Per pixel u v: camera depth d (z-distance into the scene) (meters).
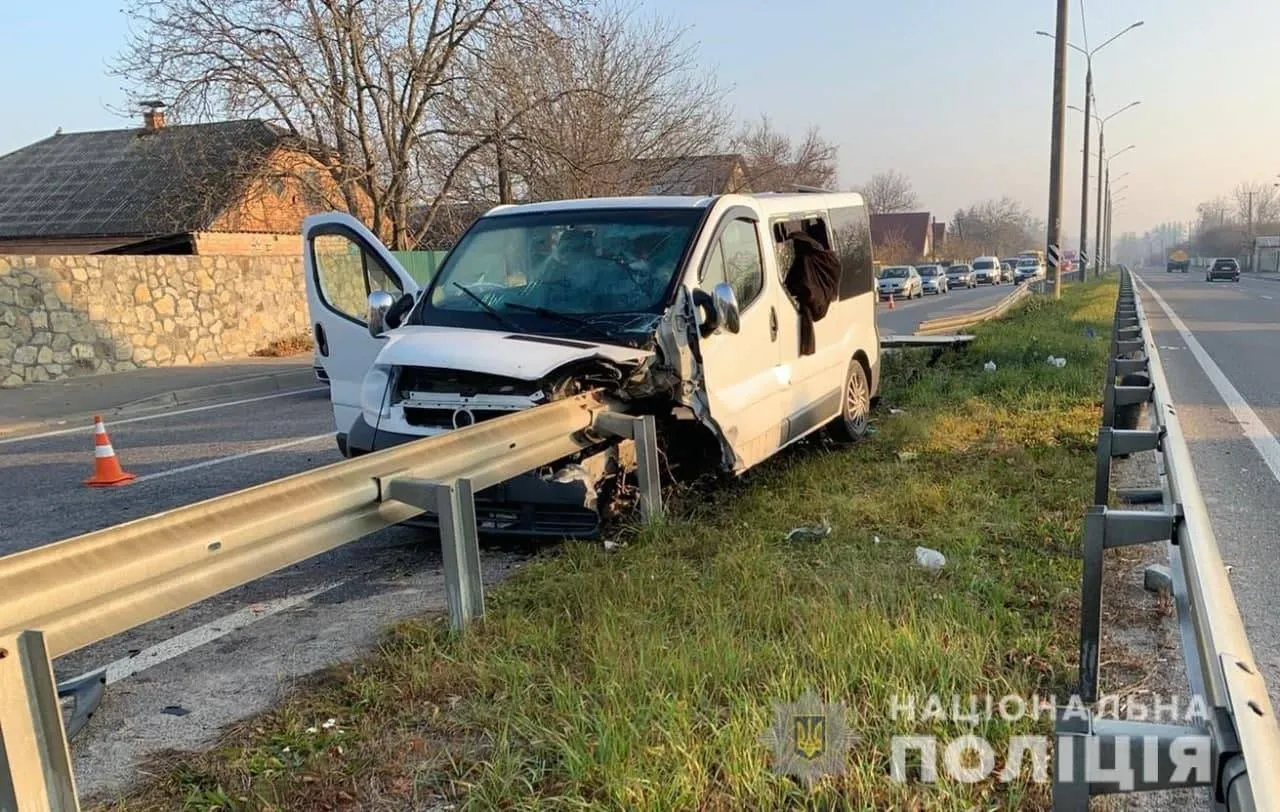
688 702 3.22
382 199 24.16
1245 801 1.64
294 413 12.55
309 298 6.79
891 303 36.75
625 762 2.88
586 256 6.10
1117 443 4.57
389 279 7.07
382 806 2.85
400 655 3.88
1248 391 11.39
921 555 4.82
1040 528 5.31
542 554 5.14
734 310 5.54
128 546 2.93
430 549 5.71
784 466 7.24
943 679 3.32
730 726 2.99
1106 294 29.75
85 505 7.53
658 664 3.48
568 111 25.39
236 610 4.77
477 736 3.21
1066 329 17.00
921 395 10.41
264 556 3.46
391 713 3.40
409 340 5.55
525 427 4.80
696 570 4.71
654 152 28.61
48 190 30.77
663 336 5.47
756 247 6.65
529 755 3.05
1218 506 6.25
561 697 3.30
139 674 4.01
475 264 6.42
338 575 5.29
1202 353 15.71
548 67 25.09
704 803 2.72
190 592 3.15
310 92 22.84
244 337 20.45
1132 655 3.70
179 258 18.83
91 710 3.51
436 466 4.27
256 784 2.96
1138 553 4.91
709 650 3.55
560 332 5.65
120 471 8.45
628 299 5.75
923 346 13.58
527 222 6.55
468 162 24.48
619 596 4.27
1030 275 65.56
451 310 6.12
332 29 22.47
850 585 4.30
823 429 8.12
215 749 3.25
